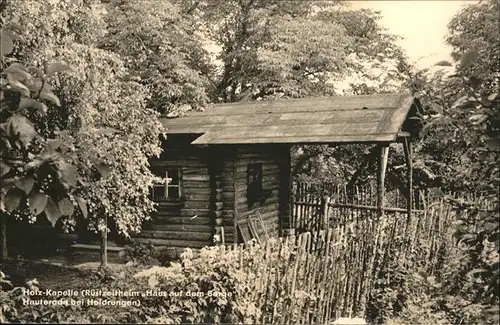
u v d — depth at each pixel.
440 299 6.23
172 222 13.82
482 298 4.52
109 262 13.16
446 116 4.79
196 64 22.28
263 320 5.84
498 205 4.38
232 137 12.16
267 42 21.33
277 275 6.00
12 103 3.78
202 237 13.50
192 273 5.68
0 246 13.59
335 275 6.89
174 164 13.80
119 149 10.23
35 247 14.87
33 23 8.59
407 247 8.72
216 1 23.25
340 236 7.03
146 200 11.73
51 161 3.53
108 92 10.66
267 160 15.17
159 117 14.67
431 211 9.52
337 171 20.08
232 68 23.92
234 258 5.78
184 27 17.45
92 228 11.31
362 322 6.42
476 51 4.10
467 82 4.31
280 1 23.25
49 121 9.73
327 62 20.47
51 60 8.69
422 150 16.70
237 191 13.40
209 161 13.38
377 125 11.27
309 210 15.93
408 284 7.87
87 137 9.02
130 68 15.80
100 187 10.05
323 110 13.05
